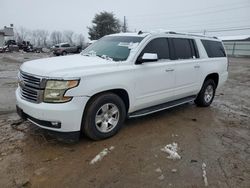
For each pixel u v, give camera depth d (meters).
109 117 4.35
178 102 5.80
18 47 40.72
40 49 43.75
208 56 6.55
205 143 4.47
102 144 4.19
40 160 3.62
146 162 3.70
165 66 5.15
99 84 3.98
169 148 4.18
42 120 3.76
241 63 25.80
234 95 8.88
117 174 3.37
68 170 3.41
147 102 4.95
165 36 5.36
